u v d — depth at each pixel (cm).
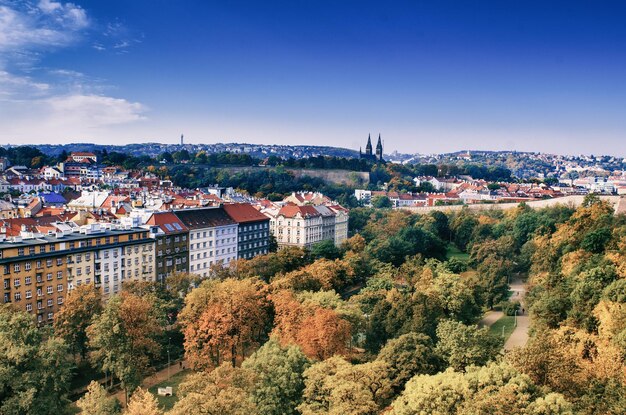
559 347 11906
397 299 17900
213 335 16162
